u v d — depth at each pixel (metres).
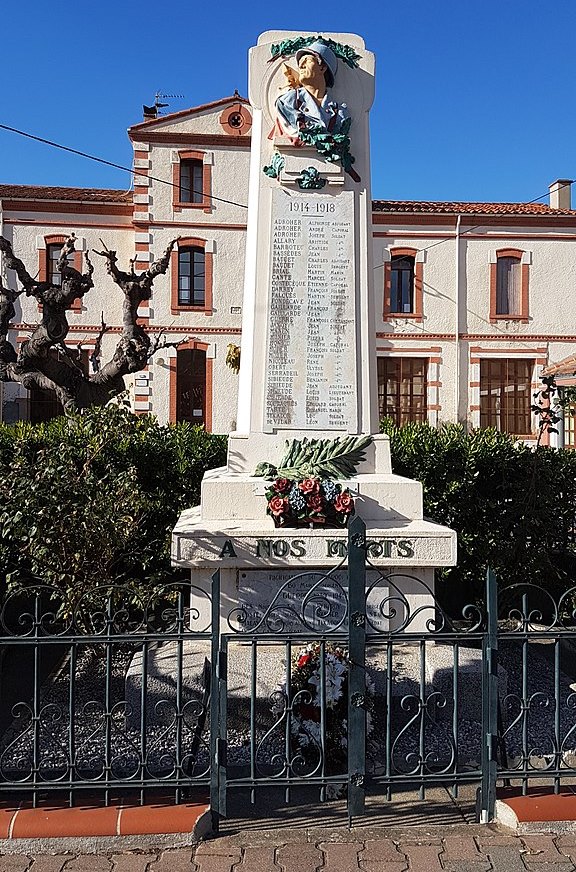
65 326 11.59
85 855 4.30
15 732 6.14
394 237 29.75
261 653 6.59
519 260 30.25
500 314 30.12
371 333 7.85
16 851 4.32
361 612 4.68
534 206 31.47
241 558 6.73
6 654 8.26
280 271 7.74
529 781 5.10
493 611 4.78
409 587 6.94
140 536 8.68
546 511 9.91
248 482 7.27
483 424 30.33
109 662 4.64
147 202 28.09
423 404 29.98
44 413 27.84
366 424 7.75
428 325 29.86
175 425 11.06
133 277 11.66
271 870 4.14
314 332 7.74
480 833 4.54
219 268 28.53
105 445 8.78
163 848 4.36
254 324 7.72
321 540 6.78
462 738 5.95
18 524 7.73
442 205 30.23
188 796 4.73
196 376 28.69
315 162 7.79
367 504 7.30
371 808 4.81
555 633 4.83
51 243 28.34
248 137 28.45
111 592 6.42
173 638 4.65
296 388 7.70
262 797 4.95
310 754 5.22
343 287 7.77
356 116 7.91
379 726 6.16
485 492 10.12
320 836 4.50
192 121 28.34
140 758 4.64
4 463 8.78
